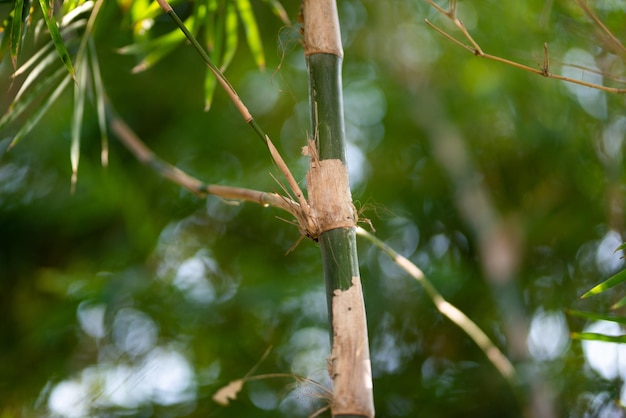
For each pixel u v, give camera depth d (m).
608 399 4.62
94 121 5.75
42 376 5.21
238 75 5.87
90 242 6.13
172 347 5.41
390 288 5.61
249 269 5.68
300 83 5.91
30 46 3.65
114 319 5.50
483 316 5.58
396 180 5.98
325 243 1.96
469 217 5.44
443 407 5.15
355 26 6.04
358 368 1.84
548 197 5.53
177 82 6.02
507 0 4.92
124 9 3.27
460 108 5.90
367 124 6.17
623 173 4.88
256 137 5.94
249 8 3.27
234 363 5.36
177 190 5.89
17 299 5.86
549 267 5.54
